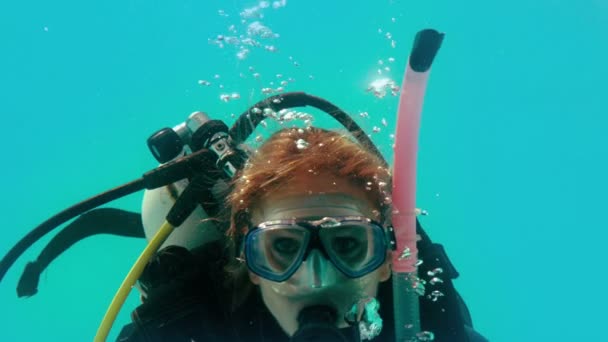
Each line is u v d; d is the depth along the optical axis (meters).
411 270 1.03
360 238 1.03
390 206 1.08
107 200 1.26
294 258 1.03
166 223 1.27
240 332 1.23
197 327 1.26
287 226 1.01
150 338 1.24
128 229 1.83
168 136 1.37
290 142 1.11
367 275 1.04
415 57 0.84
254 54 3.08
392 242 1.05
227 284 1.27
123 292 1.27
